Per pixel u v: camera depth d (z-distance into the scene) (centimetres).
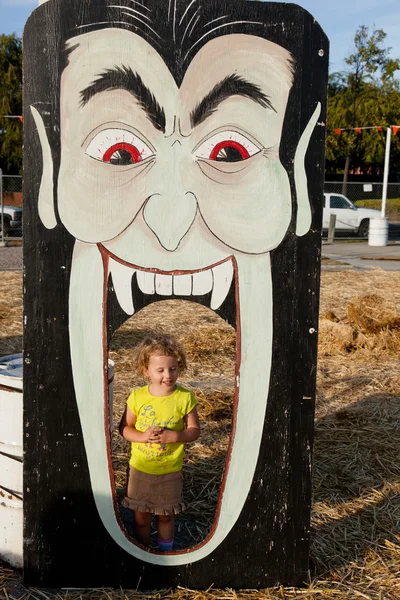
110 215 249
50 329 253
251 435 264
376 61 3125
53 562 265
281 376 262
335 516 335
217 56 243
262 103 247
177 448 274
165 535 279
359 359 646
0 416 277
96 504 263
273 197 253
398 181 3844
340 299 960
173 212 251
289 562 271
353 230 2127
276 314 259
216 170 249
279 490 267
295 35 245
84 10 237
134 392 279
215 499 346
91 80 240
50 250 249
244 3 241
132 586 268
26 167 245
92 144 245
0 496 282
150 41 240
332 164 3616
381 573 283
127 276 253
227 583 271
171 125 245
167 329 747
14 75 3372
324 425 463
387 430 455
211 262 254
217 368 605
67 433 259
